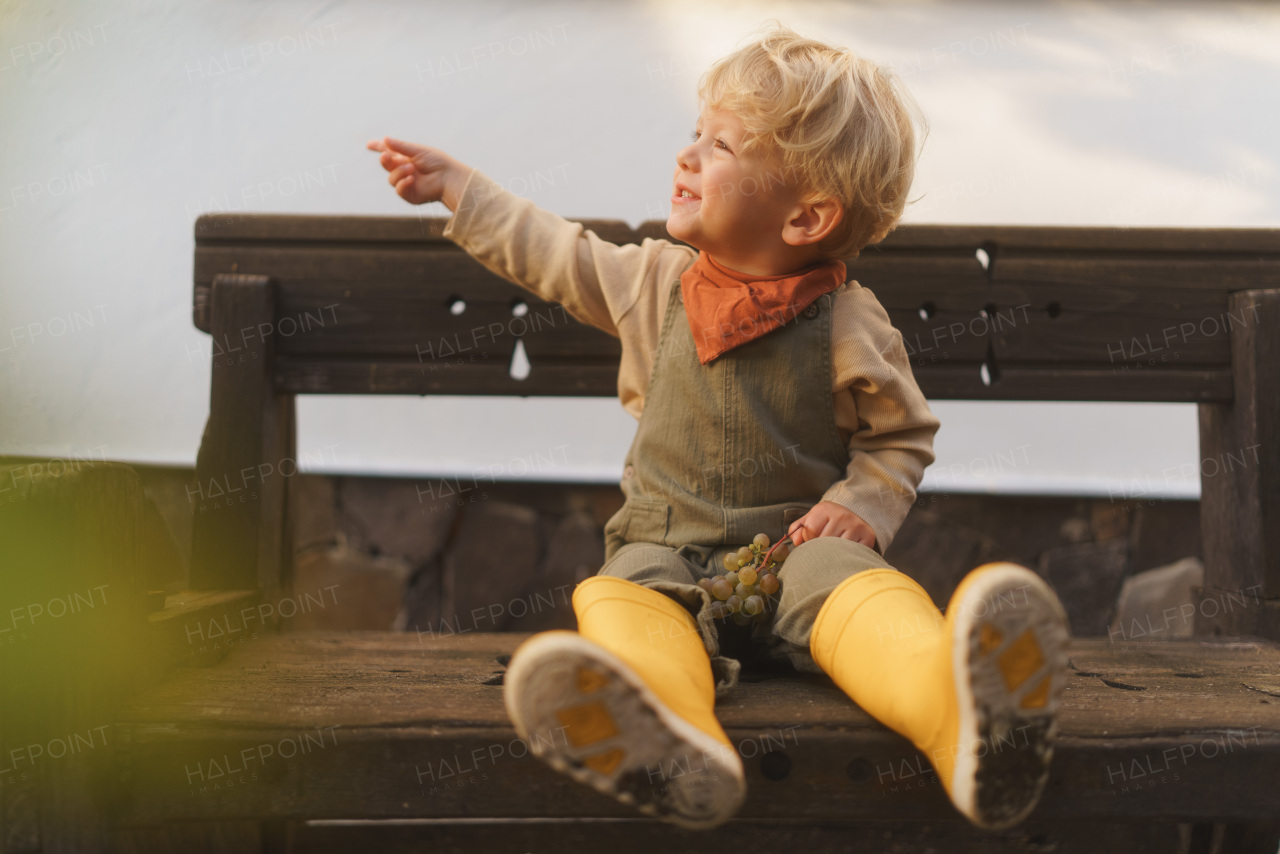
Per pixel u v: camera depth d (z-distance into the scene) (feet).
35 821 2.59
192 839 3.31
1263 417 4.50
